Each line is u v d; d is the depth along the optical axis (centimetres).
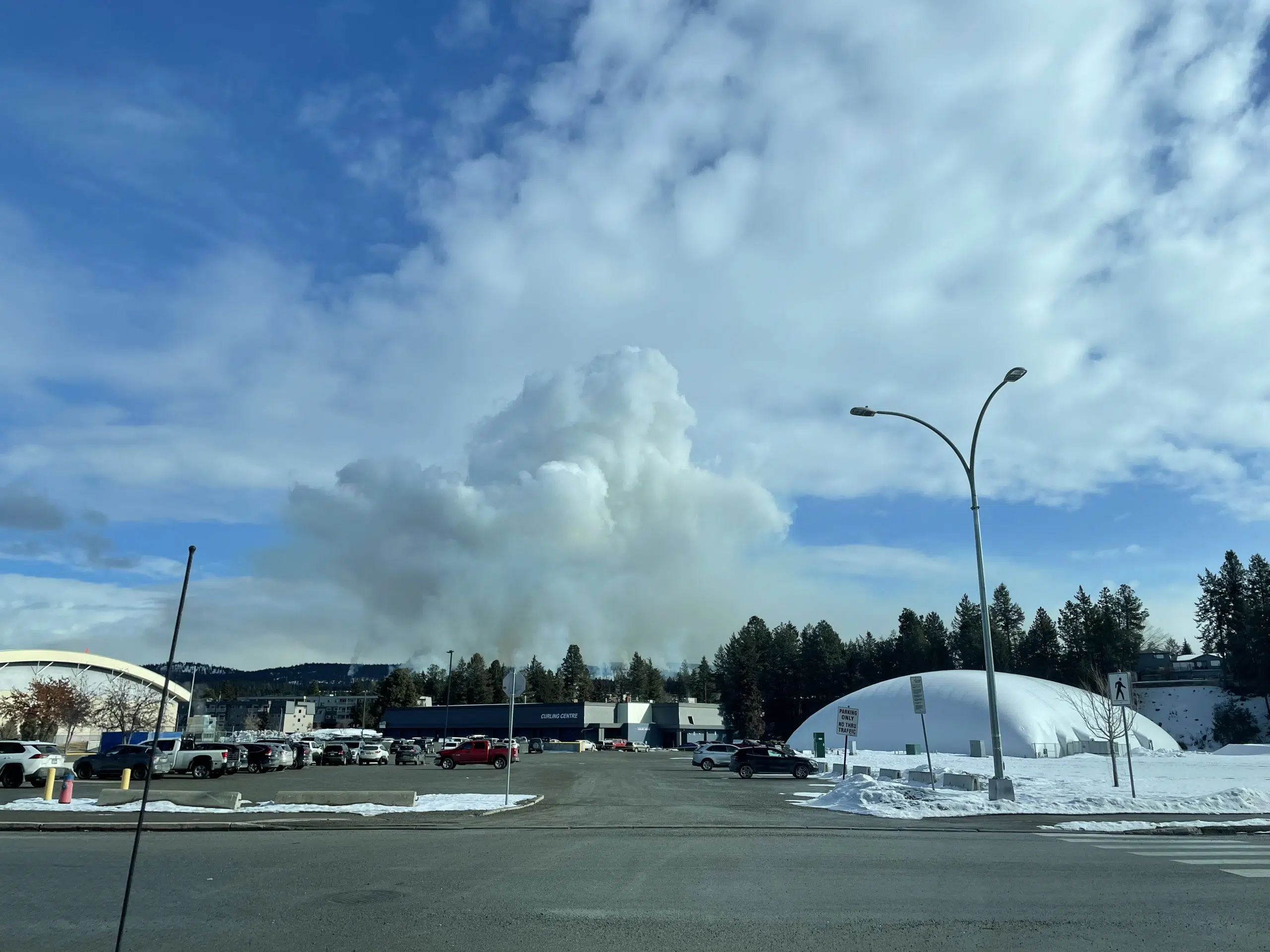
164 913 962
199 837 1698
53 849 1495
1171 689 10481
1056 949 809
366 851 1470
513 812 2217
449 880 1177
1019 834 1727
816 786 3481
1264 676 9494
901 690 7744
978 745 5425
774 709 14038
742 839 1648
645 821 1991
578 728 12675
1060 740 6638
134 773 3844
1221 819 1936
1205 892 1086
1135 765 4731
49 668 9175
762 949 808
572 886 1128
